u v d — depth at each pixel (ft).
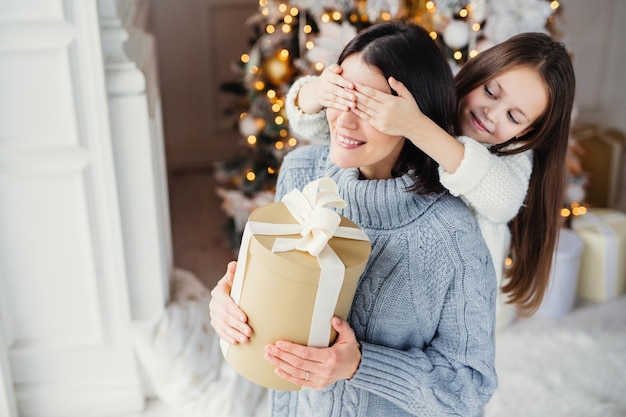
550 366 7.80
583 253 9.13
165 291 7.20
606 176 10.86
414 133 3.05
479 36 7.61
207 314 7.56
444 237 3.35
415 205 3.38
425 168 3.38
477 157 3.29
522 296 4.60
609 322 8.68
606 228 9.26
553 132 4.33
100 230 6.52
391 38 3.08
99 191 6.36
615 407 7.16
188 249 10.33
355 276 2.96
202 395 6.92
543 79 4.16
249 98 9.00
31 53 5.80
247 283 3.05
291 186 3.89
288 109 3.86
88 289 6.72
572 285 8.74
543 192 4.41
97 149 6.20
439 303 3.43
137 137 6.32
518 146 4.36
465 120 4.43
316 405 3.70
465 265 3.34
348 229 3.18
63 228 6.44
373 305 3.47
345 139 3.17
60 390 7.06
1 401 6.71
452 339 3.47
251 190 9.19
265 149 9.17
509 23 7.46
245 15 11.96
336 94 3.05
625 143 11.21
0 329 6.53
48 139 6.09
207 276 9.59
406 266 3.39
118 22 6.02
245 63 9.46
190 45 12.00
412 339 3.56
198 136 12.69
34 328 6.78
